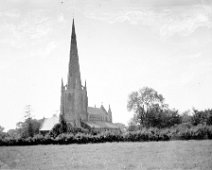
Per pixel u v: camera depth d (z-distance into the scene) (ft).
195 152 173.68
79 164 142.72
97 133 278.46
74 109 546.67
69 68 560.20
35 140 256.11
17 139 254.88
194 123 311.88
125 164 138.82
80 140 257.14
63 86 557.33
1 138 254.88
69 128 287.48
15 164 148.56
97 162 147.64
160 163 139.44
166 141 245.04
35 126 404.57
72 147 222.28
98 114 614.34
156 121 404.57
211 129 247.29
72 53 562.25
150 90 420.77
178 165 133.08
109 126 575.79
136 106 421.59
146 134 256.93
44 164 146.61
